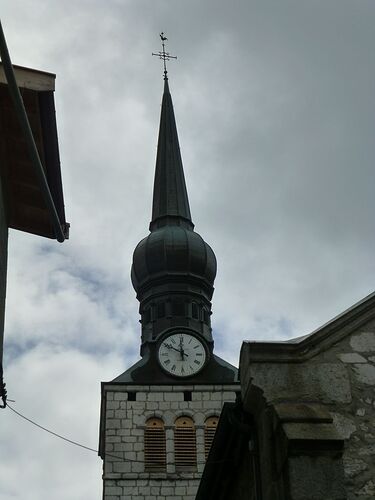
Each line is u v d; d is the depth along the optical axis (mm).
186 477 47031
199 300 55594
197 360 51750
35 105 15758
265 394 14000
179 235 56875
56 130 16234
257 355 14305
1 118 16250
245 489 16219
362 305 14867
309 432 13242
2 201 16438
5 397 15922
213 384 50469
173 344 52125
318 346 14469
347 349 14516
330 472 12945
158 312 54656
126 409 49469
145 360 52062
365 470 13516
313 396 14039
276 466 13477
